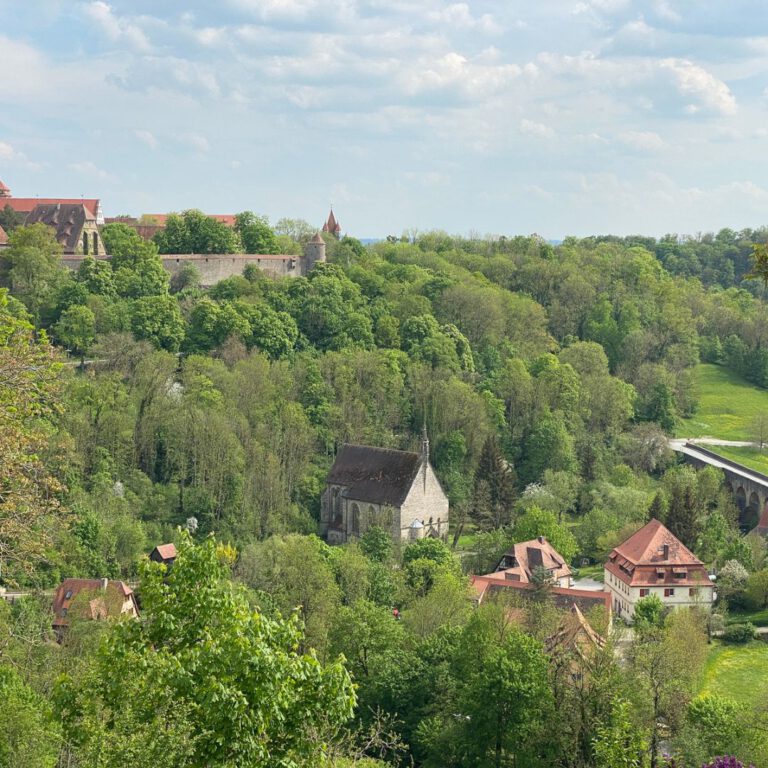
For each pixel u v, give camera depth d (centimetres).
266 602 11719
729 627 13612
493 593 12812
